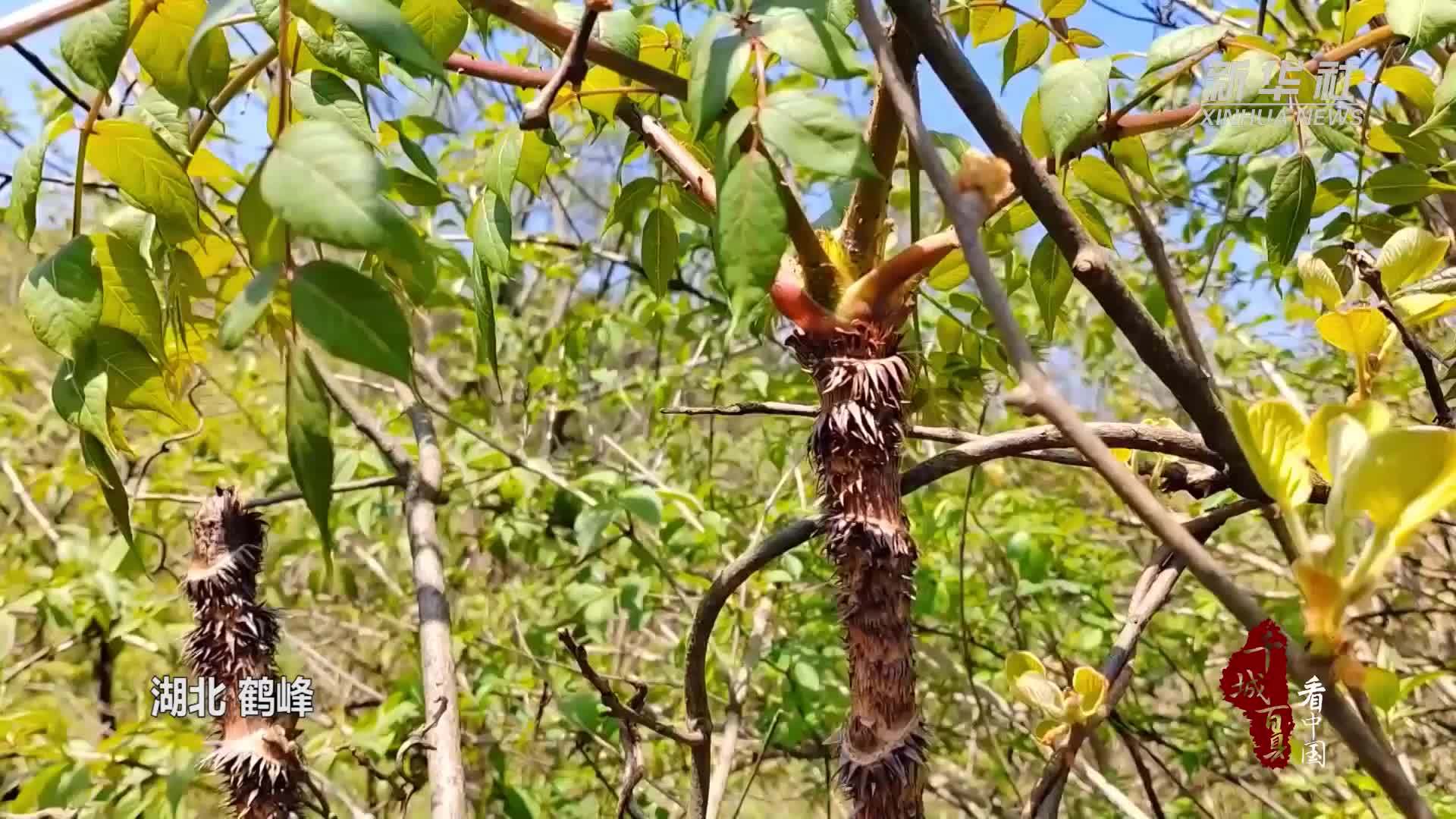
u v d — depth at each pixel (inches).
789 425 85.3
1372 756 14.4
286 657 87.8
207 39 20.7
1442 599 64.3
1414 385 55.9
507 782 73.9
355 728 68.9
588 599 67.9
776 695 83.7
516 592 93.2
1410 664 62.2
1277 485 15.6
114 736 59.5
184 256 24.0
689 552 77.3
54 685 94.0
